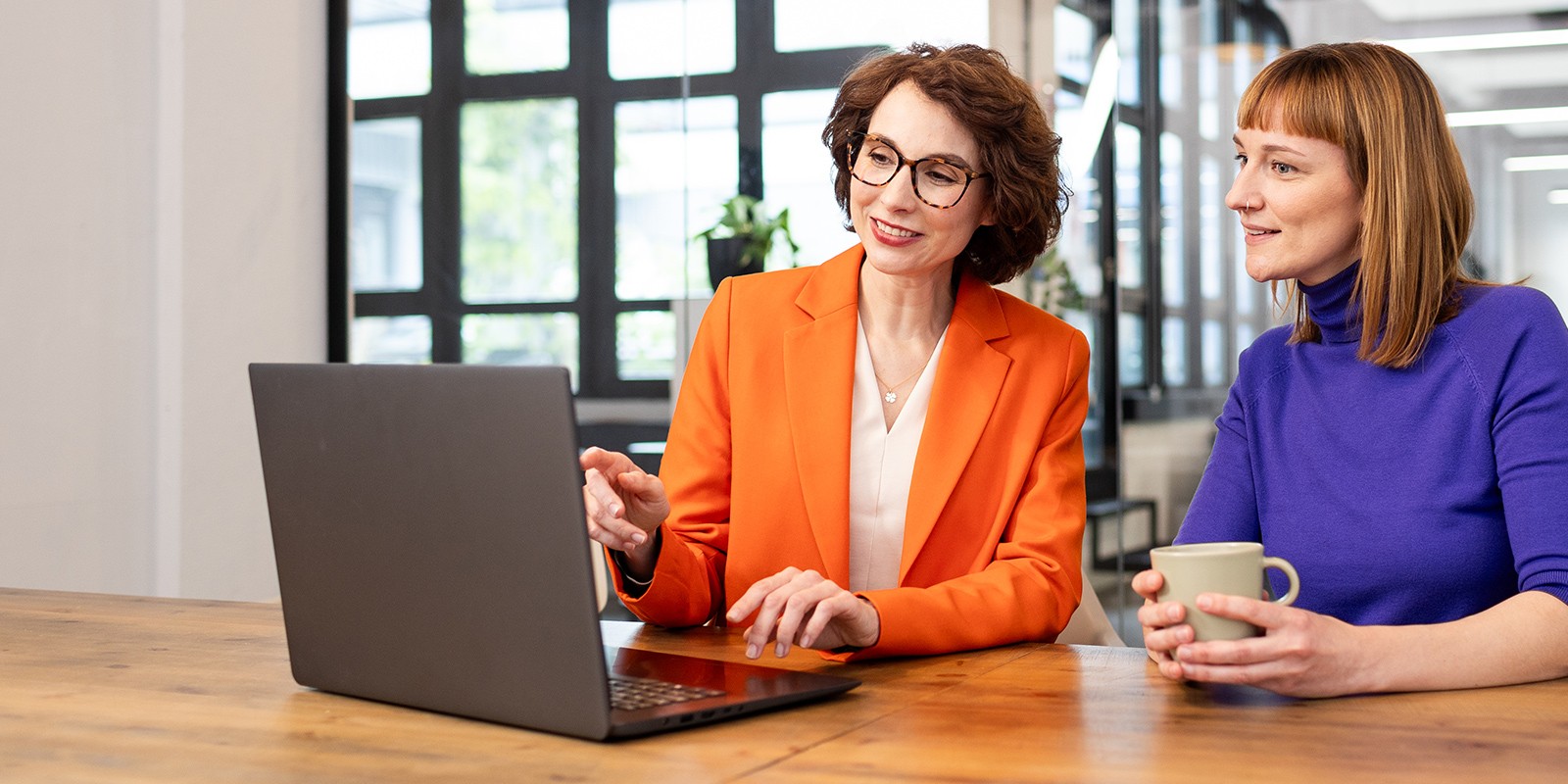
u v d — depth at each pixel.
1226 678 0.96
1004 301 1.58
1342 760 0.81
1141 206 3.50
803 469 1.48
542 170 3.80
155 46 3.28
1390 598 1.27
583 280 3.77
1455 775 0.77
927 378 1.53
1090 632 1.80
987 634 1.25
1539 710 0.94
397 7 3.86
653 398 3.71
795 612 1.11
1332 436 1.33
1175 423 3.50
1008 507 1.45
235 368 3.49
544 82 3.78
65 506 3.02
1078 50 3.49
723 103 3.64
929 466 1.46
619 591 1.39
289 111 3.71
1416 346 1.27
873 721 0.94
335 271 3.90
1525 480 1.16
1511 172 3.12
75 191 3.05
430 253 3.87
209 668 1.16
